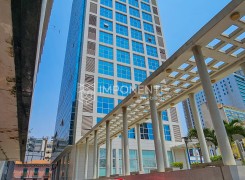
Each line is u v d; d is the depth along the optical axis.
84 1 37.38
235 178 5.43
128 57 34.00
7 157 13.06
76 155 22.42
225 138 6.36
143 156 25.55
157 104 13.11
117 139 25.05
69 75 35.19
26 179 51.41
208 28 6.76
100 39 32.84
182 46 7.88
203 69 7.17
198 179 6.34
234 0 5.96
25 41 2.73
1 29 2.53
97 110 26.52
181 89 10.91
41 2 2.20
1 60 3.13
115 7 38.81
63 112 36.34
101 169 22.86
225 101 94.94
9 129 6.66
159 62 37.00
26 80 3.71
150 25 41.50
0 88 3.98
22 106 4.84
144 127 27.66
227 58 8.36
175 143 28.45
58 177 32.31
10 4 2.17
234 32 7.04
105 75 29.80
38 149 70.38
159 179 8.27
